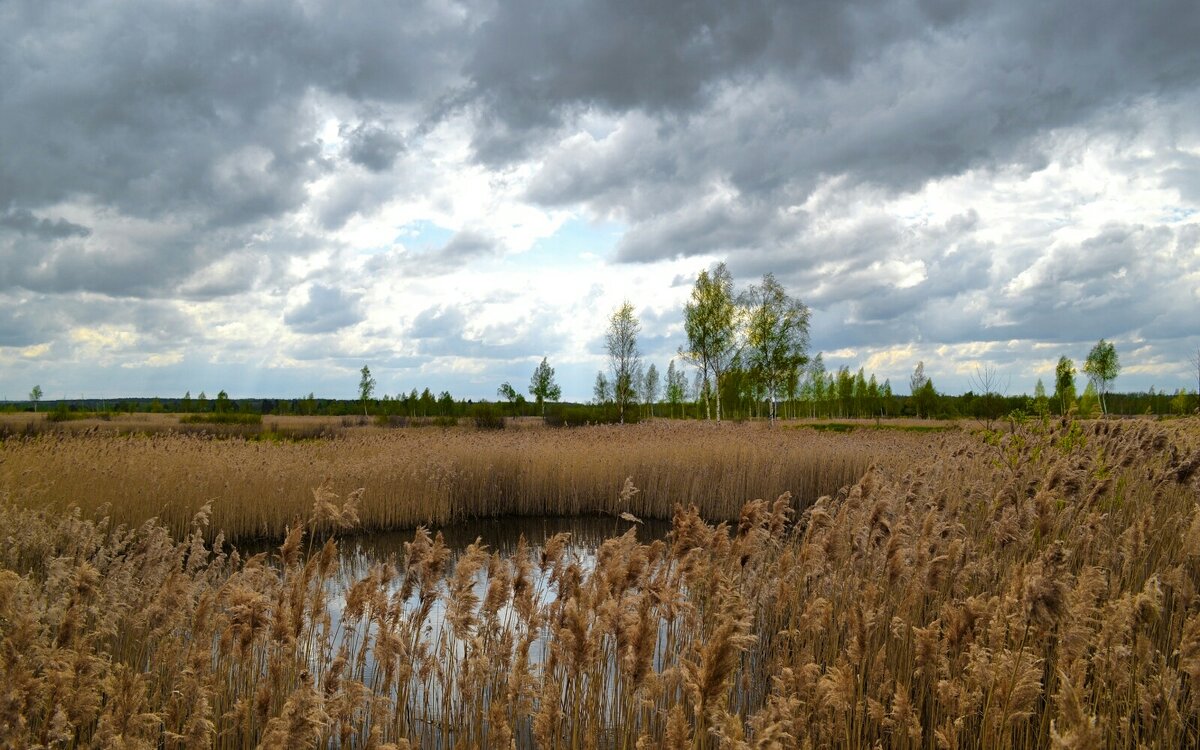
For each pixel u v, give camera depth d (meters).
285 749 4.54
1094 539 7.63
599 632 5.82
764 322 53.03
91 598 6.51
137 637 7.30
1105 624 5.12
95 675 5.09
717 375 55.22
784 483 20.75
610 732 6.29
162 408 70.62
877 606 7.13
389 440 24.88
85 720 4.83
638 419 59.22
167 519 15.06
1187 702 5.40
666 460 20.69
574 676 5.64
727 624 4.25
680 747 4.20
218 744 5.79
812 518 7.70
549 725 5.01
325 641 6.83
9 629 5.34
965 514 10.29
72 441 19.69
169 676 6.36
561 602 6.89
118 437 22.41
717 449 21.67
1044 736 5.60
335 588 11.31
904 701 5.14
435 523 18.98
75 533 9.77
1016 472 9.68
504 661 6.66
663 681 5.48
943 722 6.04
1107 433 11.30
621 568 6.53
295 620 6.04
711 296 54.47
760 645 8.23
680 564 7.25
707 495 20.28
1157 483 8.89
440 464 19.59
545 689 5.38
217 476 16.45
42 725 4.62
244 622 5.77
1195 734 5.59
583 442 23.81
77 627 5.31
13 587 5.03
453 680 7.12
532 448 22.11
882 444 23.78
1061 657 4.85
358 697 5.40
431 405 67.38
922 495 9.79
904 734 5.41
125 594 7.28
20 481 13.95
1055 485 7.82
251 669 6.54
